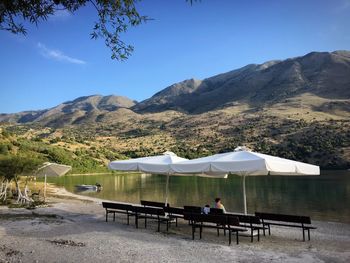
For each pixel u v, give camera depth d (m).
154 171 14.86
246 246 11.75
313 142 160.75
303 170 12.83
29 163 26.30
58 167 28.38
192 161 14.40
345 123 181.75
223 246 11.66
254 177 89.06
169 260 9.70
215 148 195.50
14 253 10.08
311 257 10.27
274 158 12.71
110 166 16.59
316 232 15.43
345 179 76.62
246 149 14.20
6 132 97.50
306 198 39.19
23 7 6.82
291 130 194.38
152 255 10.25
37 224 15.62
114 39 7.38
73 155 120.88
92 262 9.41
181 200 37.31
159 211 14.27
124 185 64.44
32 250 10.54
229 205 32.56
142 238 12.88
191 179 85.12
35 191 39.62
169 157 16.11
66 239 12.48
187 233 14.13
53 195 37.19
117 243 11.90
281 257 10.21
